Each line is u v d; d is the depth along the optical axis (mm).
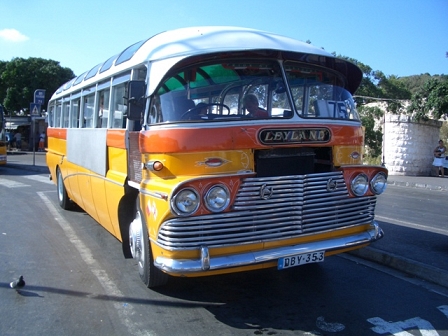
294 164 4723
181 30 5238
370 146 22250
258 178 4285
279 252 4379
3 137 21516
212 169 4316
